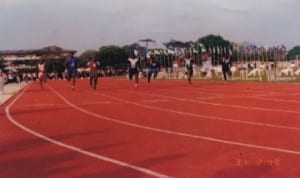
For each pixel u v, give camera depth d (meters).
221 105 18.86
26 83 62.53
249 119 14.23
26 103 22.69
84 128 13.27
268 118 14.32
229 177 7.29
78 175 7.74
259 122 13.49
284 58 57.56
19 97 28.08
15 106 21.11
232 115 15.40
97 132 12.45
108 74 95.88
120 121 14.62
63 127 13.60
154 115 16.06
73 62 33.28
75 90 33.41
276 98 21.14
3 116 16.95
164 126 13.27
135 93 27.50
